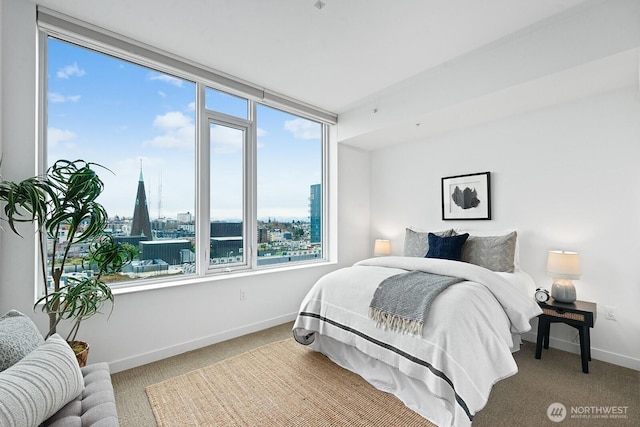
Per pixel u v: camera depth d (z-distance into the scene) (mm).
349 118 3906
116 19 2195
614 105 2520
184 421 1741
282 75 3025
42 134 2189
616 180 2500
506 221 3146
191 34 2375
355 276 2453
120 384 2133
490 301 1954
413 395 1874
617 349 2461
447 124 3371
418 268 2471
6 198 1693
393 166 4242
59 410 1122
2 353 1087
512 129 3121
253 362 2445
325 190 4203
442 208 3688
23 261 1954
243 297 3084
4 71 1928
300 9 2088
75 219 1854
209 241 3074
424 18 2184
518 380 2176
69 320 2117
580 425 1688
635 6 1940
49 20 2082
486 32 2354
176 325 2623
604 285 2539
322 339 2562
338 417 1763
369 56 2684
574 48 2160
